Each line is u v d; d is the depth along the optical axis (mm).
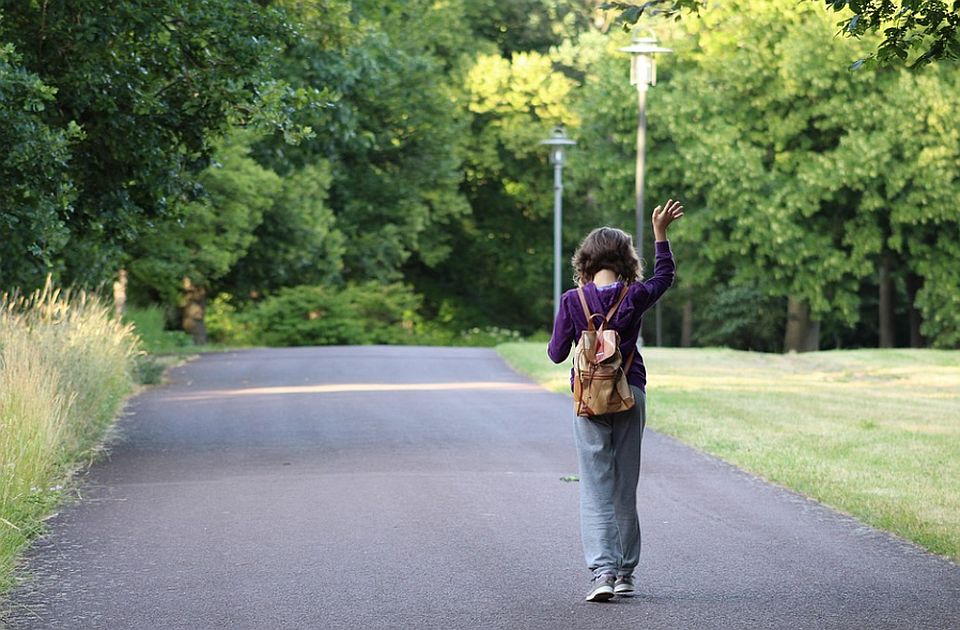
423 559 10234
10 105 16594
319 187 57688
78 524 11789
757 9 50125
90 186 20375
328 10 25438
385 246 66438
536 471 15086
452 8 68438
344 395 25750
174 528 11586
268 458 16391
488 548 10641
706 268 55250
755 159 50844
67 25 18281
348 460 16141
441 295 79875
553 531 11367
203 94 19375
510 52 77125
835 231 52438
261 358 39438
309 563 10109
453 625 8258
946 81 48625
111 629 8203
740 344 75125
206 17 18703
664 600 8906
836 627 8211
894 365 36656
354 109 34906
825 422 20188
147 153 19797
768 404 23203
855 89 49875
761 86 51188
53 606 8789
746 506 12742
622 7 11633
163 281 47500
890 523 11516
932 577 9617
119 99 19125
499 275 80250
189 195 21562
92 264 30172
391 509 12508
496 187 77000
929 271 51500
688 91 53375
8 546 10086
